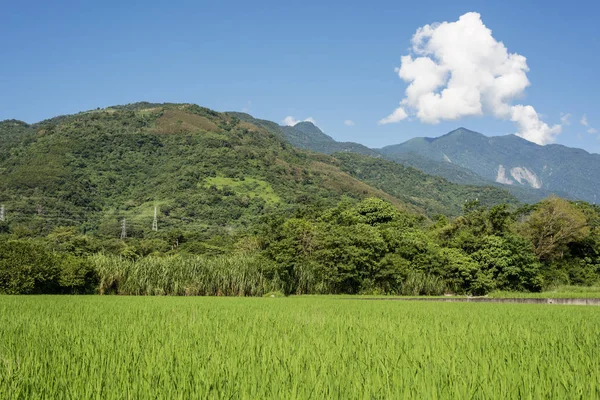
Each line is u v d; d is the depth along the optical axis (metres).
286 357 8.32
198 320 14.88
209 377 6.81
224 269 45.66
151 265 44.78
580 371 7.35
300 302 29.80
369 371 7.25
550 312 21.61
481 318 17.50
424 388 6.31
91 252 79.38
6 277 38.53
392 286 48.94
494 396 6.07
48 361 7.77
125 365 7.42
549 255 61.62
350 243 47.44
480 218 60.59
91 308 20.53
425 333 11.98
